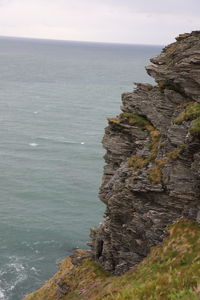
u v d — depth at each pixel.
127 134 40.19
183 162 32.78
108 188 40.25
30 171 111.38
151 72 39.22
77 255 46.19
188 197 32.22
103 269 41.38
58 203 91.81
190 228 31.22
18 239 75.31
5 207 88.19
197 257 27.94
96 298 31.09
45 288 48.44
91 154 130.12
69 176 109.19
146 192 34.56
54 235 77.56
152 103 38.78
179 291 20.22
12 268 66.69
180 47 36.88
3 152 127.56
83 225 82.38
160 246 32.03
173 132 33.88
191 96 35.34
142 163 36.16
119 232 37.84
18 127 161.88
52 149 133.75
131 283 29.44
